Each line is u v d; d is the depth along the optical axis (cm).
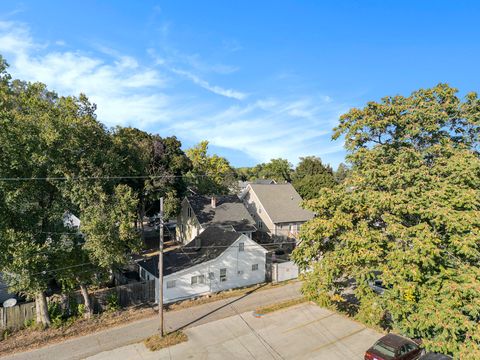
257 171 11094
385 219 1520
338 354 1616
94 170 1911
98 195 1831
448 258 1385
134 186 3331
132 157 2708
